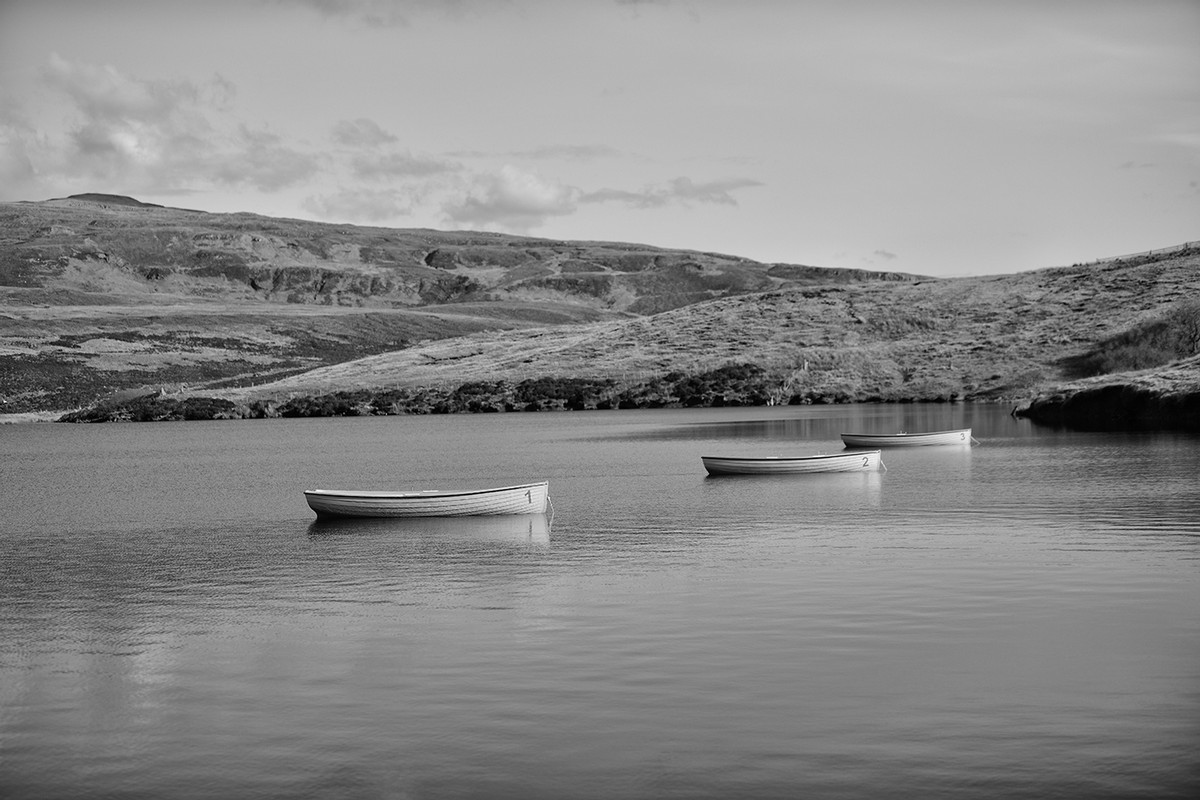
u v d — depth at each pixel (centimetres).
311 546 3569
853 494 4534
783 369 12962
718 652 2123
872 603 2488
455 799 1527
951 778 1542
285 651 2230
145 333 19812
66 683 2058
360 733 1758
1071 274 14912
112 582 3033
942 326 13862
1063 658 2044
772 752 1641
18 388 15650
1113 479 4709
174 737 1769
